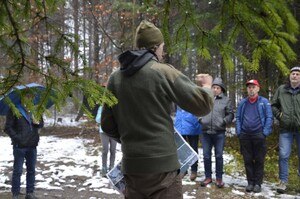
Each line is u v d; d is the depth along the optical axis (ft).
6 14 7.27
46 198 17.49
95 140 38.63
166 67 6.73
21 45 7.29
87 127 45.70
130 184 6.94
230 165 23.24
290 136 18.57
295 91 18.43
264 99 18.57
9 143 36.65
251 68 7.37
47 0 7.72
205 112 6.77
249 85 18.65
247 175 18.74
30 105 6.57
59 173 22.56
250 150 18.67
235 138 32.71
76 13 39.50
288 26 6.48
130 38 34.68
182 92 6.55
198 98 6.59
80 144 36.70
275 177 21.47
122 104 6.84
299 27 6.41
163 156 6.52
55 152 31.45
